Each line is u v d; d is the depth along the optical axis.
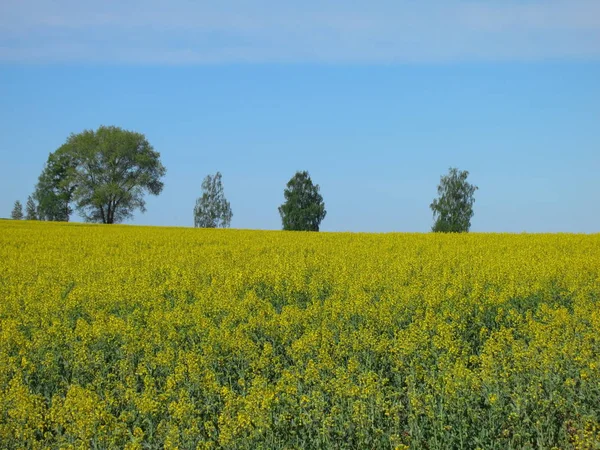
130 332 14.88
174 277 22.88
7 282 23.14
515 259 27.22
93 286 20.77
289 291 20.23
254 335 15.41
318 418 10.23
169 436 9.57
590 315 16.42
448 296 18.83
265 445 9.64
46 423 10.62
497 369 12.02
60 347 14.65
